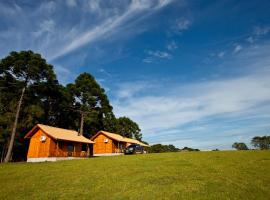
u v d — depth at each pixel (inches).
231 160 810.2
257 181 502.9
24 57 1610.5
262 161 754.2
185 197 409.4
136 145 1791.3
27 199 454.6
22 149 1956.2
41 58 1665.8
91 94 2379.4
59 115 2349.9
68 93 2287.2
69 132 1694.1
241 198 394.3
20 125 1669.5
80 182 571.8
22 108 1776.6
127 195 439.5
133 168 729.0
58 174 694.5
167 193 438.0
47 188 533.0
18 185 576.1
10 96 1755.7
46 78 1723.7
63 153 1480.1
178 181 526.6
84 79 2391.7
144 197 422.0
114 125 2891.2
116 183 538.0
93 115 2353.6
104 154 1955.0
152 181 538.0
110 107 2529.5
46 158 1357.0
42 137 1408.7
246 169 637.9
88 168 779.4
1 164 1026.1
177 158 933.8
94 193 468.1
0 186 576.1
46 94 2003.0
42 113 1787.6
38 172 746.2
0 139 1599.4
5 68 1581.0
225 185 477.7
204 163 772.6
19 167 874.8
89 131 2516.0
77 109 2378.2
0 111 1752.0
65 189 513.7
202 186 473.7
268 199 387.2
